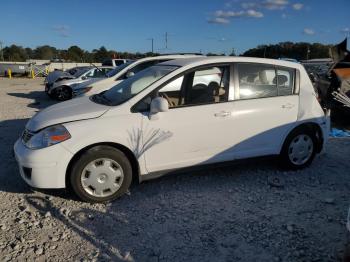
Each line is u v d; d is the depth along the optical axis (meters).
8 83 28.34
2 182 5.14
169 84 4.74
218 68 5.00
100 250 3.56
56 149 4.25
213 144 4.93
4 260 3.37
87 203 4.51
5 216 4.18
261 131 5.19
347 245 2.86
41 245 3.62
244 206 4.48
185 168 4.87
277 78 5.34
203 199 4.66
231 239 3.76
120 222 4.09
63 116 4.53
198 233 3.87
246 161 5.23
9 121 9.81
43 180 4.29
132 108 4.59
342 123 9.41
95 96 5.48
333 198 4.71
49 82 16.62
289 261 3.41
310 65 14.81
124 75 10.10
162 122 4.62
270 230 3.93
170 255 3.49
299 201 4.63
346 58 10.31
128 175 4.56
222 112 4.89
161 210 4.37
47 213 4.19
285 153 5.47
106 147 4.42
